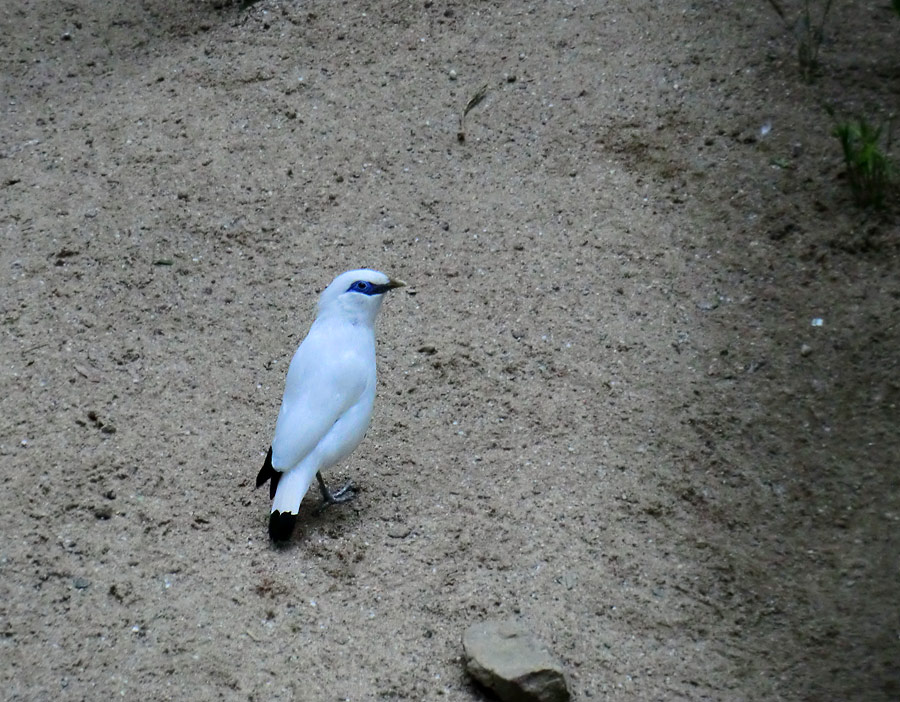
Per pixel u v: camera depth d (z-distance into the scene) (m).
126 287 11.47
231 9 15.74
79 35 15.46
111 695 7.46
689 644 7.95
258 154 13.01
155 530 8.80
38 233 12.08
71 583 8.34
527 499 9.09
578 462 9.45
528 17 14.52
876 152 11.41
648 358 10.47
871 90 13.02
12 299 11.28
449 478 9.34
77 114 13.89
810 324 10.67
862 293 10.88
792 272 11.22
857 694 7.57
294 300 11.27
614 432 9.74
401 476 9.40
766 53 13.62
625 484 9.24
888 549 8.67
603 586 8.33
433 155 12.86
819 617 8.16
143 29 15.51
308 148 13.05
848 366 10.24
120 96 14.12
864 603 8.26
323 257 11.73
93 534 8.77
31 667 7.68
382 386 10.34
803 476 9.34
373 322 9.02
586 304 11.05
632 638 7.95
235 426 9.88
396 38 14.51
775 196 11.95
